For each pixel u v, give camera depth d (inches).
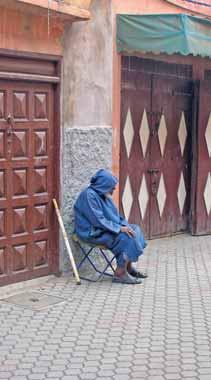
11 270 284.2
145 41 320.2
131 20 324.5
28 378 194.4
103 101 324.5
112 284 302.0
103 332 235.9
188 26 305.7
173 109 417.1
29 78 280.2
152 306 269.9
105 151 326.0
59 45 294.5
